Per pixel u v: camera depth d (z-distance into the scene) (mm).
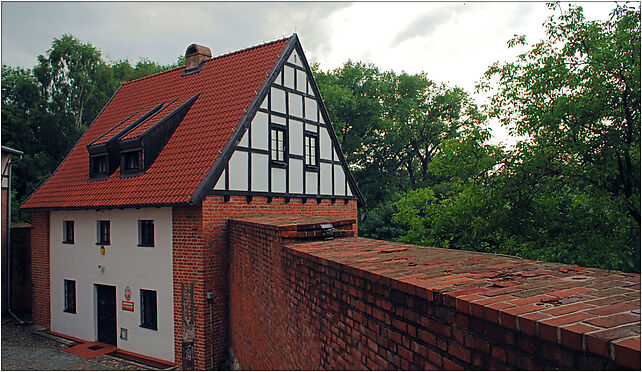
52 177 17391
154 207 12898
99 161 15656
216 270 12297
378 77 40250
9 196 18531
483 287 2482
